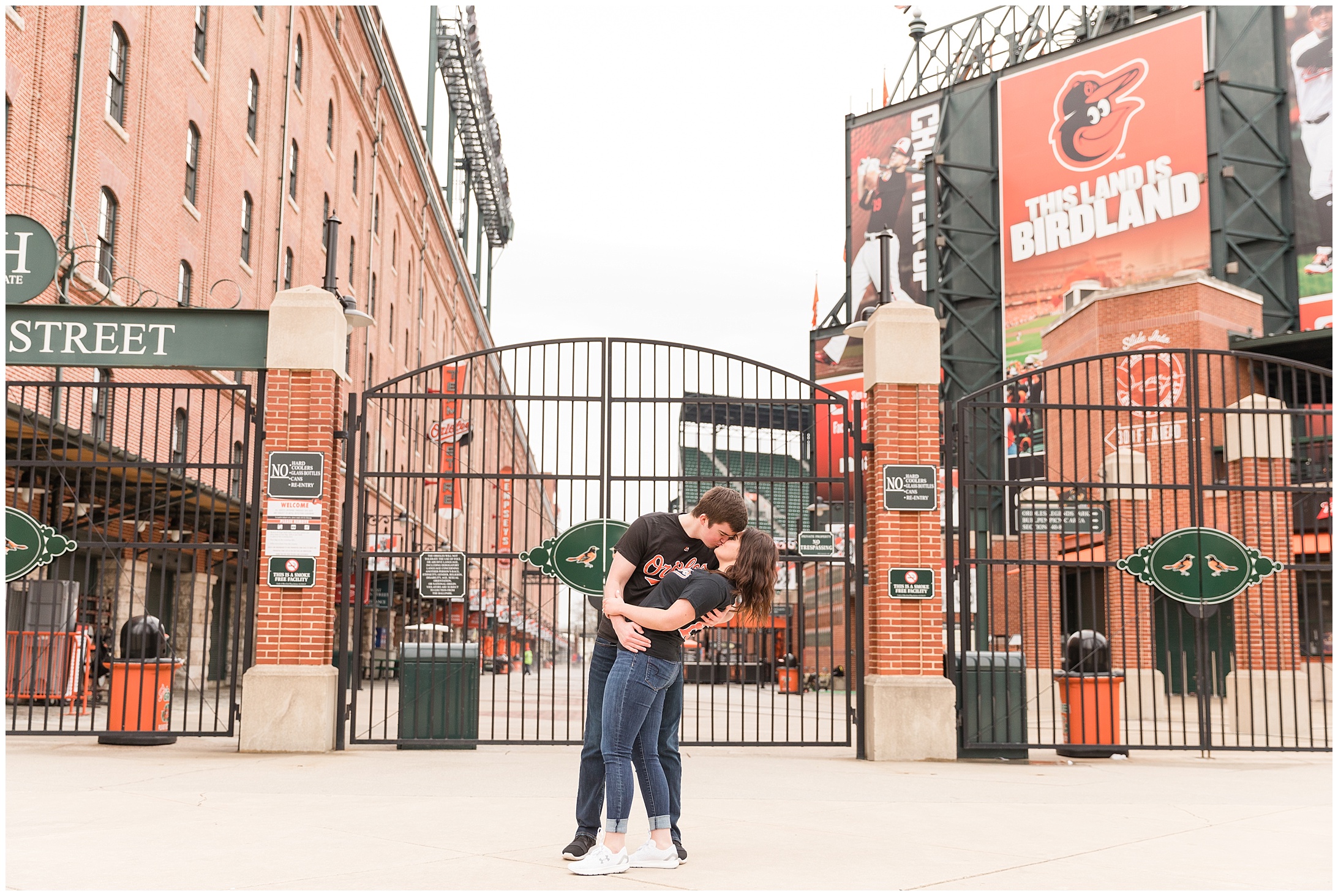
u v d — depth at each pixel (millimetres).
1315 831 6102
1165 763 10328
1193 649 17250
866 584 11664
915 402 10711
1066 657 11094
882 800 7293
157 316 10484
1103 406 10906
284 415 10391
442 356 54156
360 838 5426
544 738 12477
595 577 10461
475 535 47125
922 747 10156
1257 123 35531
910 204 43375
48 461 10250
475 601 43969
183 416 20984
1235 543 10828
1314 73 34844
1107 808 7016
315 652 10195
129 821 5930
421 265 47969
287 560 10250
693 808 6801
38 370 15133
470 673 10625
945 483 10648
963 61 44781
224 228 24141
